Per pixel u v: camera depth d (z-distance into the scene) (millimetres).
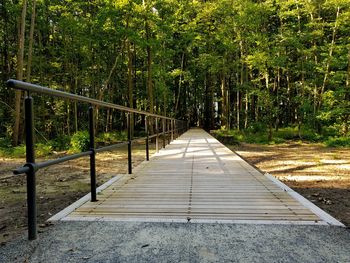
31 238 2170
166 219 2580
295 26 23016
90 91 28359
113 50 25500
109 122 29969
